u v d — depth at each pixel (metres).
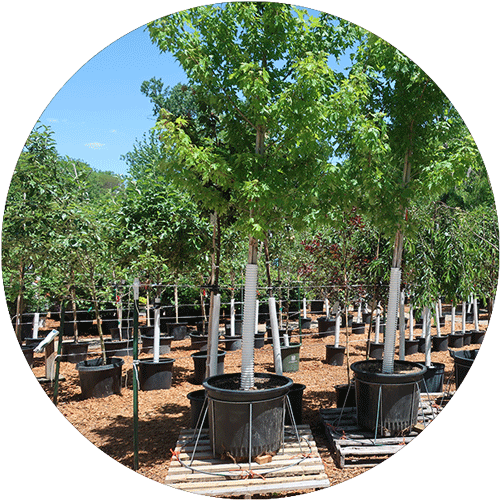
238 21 4.04
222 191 4.20
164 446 4.13
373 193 4.09
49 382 6.09
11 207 5.59
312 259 7.21
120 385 5.75
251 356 3.87
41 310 8.30
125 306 8.23
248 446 3.62
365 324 9.56
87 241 5.38
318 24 4.00
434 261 5.24
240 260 8.16
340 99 3.71
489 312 5.80
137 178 6.19
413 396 4.14
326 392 5.69
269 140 4.08
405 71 4.34
